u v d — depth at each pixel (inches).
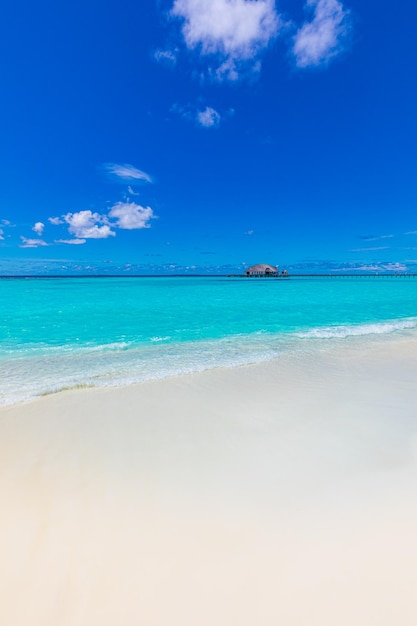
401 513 107.7
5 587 83.2
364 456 148.5
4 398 227.3
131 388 249.4
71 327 572.7
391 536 97.3
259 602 78.4
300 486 125.6
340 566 87.3
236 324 615.2
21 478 133.5
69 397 229.9
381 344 420.8
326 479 130.1
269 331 535.2
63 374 287.7
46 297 1237.1
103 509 113.8
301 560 89.7
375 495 118.3
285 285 2417.6
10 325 592.1
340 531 100.3
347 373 289.7
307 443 161.9
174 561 90.7
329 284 2581.2
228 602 78.6
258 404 217.3
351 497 117.6
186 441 165.5
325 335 493.4
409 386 254.2
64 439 168.4
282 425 183.9
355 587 81.0
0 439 168.2
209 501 117.5
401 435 170.1
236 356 355.9
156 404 217.8
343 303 1055.6
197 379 271.4
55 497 120.8
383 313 800.3
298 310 855.7
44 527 104.7
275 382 264.5
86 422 189.6
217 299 1197.7
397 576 83.6
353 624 72.7
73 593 81.7
